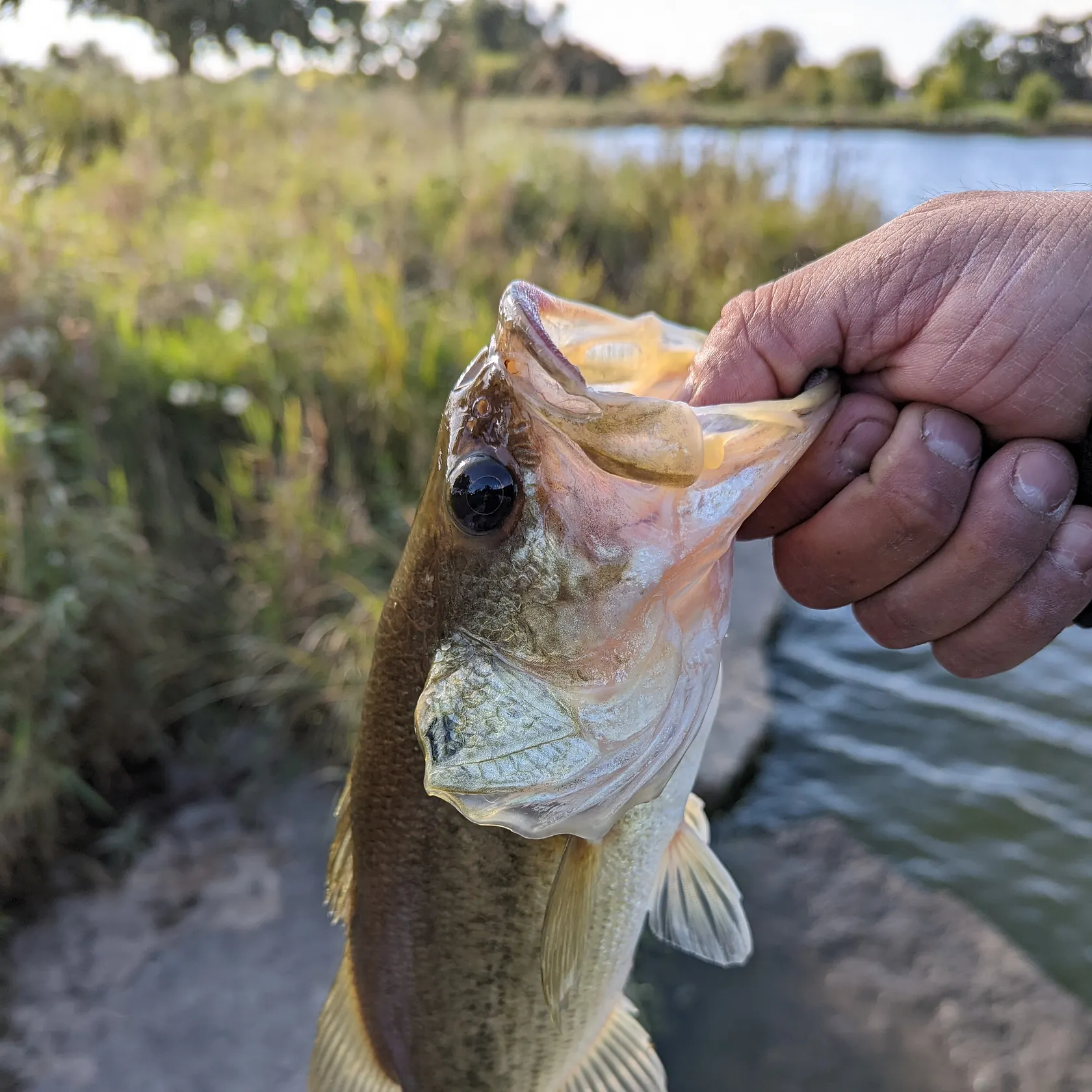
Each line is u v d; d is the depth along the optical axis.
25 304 0.83
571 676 0.23
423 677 0.25
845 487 0.24
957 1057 0.53
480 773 0.23
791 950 0.60
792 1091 0.52
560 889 0.24
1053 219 0.22
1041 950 0.61
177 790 0.69
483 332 1.02
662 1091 0.31
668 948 0.60
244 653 0.71
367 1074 0.29
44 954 0.57
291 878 0.62
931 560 0.23
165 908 0.60
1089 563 0.22
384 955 0.28
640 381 0.26
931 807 0.73
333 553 0.74
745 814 0.73
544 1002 0.27
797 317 0.23
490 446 0.23
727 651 0.89
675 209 1.68
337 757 0.69
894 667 0.90
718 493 0.22
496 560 0.23
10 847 0.59
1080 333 0.21
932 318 0.22
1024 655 0.24
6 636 0.59
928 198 0.27
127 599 0.66
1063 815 0.71
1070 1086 0.51
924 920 0.62
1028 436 0.22
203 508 0.87
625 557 0.22
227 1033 0.53
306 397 0.88
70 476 0.75
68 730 0.65
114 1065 0.51
